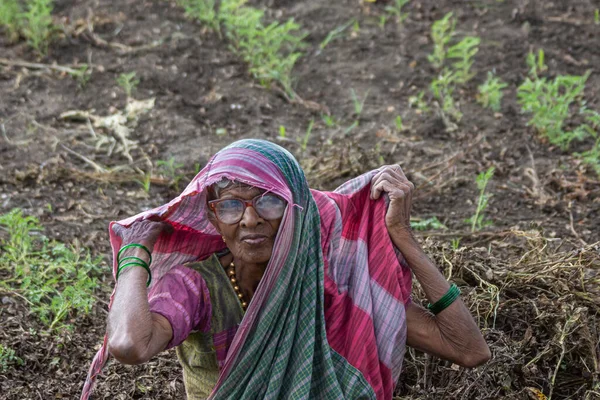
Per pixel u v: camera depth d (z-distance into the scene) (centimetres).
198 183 325
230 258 346
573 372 440
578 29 859
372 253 358
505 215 616
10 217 553
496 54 823
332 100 762
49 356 480
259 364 334
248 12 798
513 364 426
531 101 706
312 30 856
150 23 850
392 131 720
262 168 326
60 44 811
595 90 776
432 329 361
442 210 624
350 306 351
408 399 420
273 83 777
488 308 463
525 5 896
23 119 716
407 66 808
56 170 651
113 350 312
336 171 653
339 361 346
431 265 358
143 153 685
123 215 616
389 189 357
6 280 534
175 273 340
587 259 491
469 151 691
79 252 562
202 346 345
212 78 779
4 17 814
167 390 453
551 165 675
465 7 896
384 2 905
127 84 740
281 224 325
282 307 334
